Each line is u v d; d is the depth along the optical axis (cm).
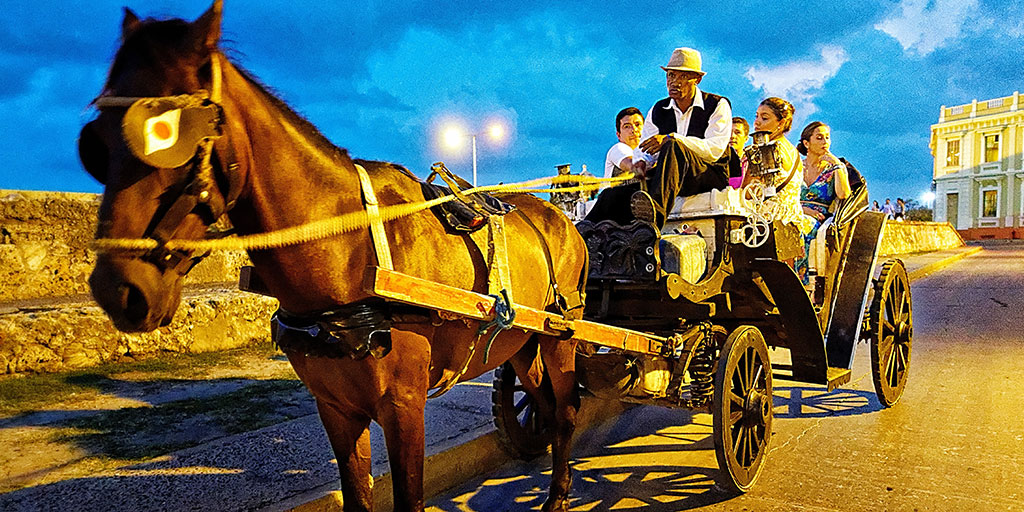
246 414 504
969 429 528
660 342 409
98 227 183
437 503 399
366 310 243
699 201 461
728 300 456
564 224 384
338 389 257
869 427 541
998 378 702
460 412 515
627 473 443
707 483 425
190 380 600
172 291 198
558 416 379
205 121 191
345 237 243
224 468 390
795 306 441
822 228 576
